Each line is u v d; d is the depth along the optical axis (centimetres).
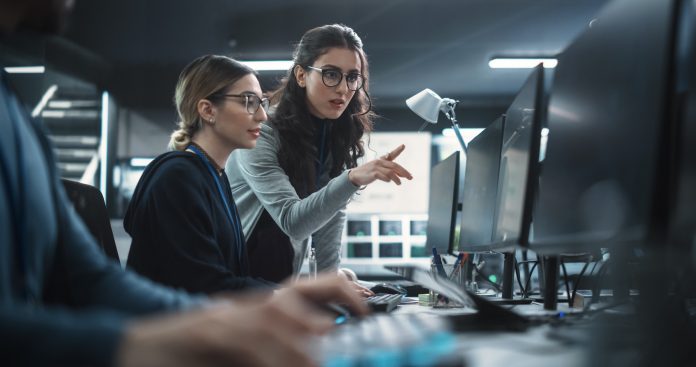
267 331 44
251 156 231
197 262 167
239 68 200
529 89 137
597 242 91
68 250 90
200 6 636
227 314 45
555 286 145
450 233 245
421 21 665
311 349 55
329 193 204
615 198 88
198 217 173
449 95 849
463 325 106
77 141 765
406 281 262
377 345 56
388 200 762
